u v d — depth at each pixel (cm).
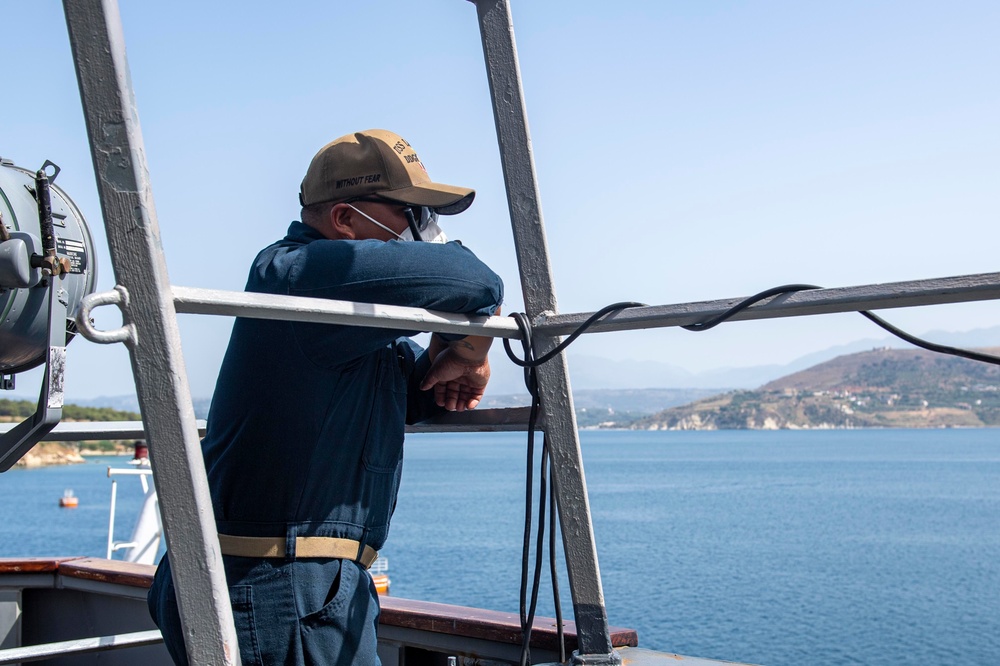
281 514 156
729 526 6956
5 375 196
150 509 620
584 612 187
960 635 3216
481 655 220
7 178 185
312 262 155
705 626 3322
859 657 2839
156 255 117
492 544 5728
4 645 311
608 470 15188
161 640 225
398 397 182
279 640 152
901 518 7644
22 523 7356
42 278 178
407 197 173
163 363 117
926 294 130
